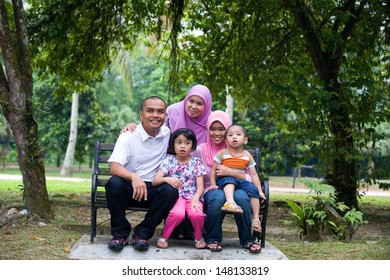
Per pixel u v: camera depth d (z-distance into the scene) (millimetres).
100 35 11664
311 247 6621
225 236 7473
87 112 28484
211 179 5367
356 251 6379
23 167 7711
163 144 5398
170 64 13289
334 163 10656
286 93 9508
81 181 19766
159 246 5188
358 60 10312
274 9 11586
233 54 12695
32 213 7648
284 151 18094
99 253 5113
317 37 10578
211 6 11953
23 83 7727
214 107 24188
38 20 9898
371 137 10109
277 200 13602
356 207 10625
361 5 10500
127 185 5102
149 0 11664
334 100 9469
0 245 6020
